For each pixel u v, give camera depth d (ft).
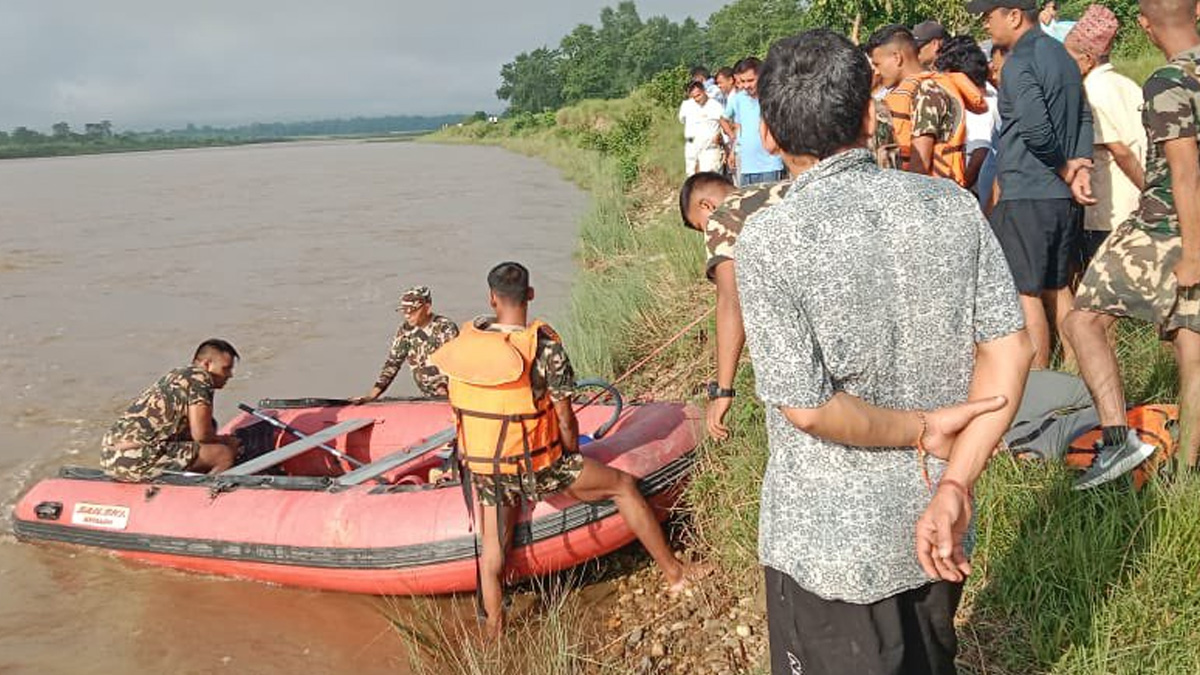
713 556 15.43
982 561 12.13
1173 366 14.73
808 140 6.66
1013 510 12.53
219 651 15.31
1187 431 11.53
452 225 64.54
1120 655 10.08
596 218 50.01
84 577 17.97
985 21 15.52
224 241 63.10
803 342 6.36
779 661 7.54
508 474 14.39
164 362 32.83
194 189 125.70
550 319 33.12
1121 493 12.01
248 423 22.53
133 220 81.61
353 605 16.58
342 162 196.85
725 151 39.22
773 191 12.10
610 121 136.26
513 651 14.58
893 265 6.40
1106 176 16.60
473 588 15.97
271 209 85.97
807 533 6.92
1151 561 10.95
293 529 16.72
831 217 6.41
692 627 14.17
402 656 14.90
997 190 16.24
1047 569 11.50
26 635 16.02
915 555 6.84
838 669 7.11
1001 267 6.61
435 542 15.66
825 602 6.99
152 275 50.21
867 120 6.70
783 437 7.07
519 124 218.38
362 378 29.84
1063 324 12.87
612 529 15.57
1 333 37.60
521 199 79.61
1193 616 10.35
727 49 374.22
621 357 26.37
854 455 6.77
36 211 96.78
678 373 24.27
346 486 17.22
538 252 49.83
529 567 15.48
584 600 15.87
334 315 38.34
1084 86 15.97
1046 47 14.82
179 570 17.98
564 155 119.96
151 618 16.44
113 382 30.63
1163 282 11.77
